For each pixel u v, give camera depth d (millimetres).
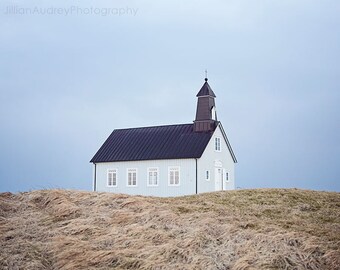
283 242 12133
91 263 11523
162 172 42594
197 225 13820
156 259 11531
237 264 10961
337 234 13086
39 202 16844
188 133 44594
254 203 17547
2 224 14320
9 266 11312
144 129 47906
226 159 45844
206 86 45188
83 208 15820
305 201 18125
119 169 44875
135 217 14633
